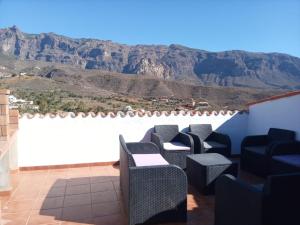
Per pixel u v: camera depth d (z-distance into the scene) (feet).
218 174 14.80
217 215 10.57
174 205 11.51
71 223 11.84
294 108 18.65
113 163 21.21
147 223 11.32
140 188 11.10
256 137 19.70
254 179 17.61
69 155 20.31
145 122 21.83
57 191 15.57
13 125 18.40
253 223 8.62
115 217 12.40
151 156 15.20
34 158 19.65
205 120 23.20
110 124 21.04
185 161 18.49
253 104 23.41
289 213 8.64
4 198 14.38
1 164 14.25
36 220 12.09
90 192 15.40
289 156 16.01
